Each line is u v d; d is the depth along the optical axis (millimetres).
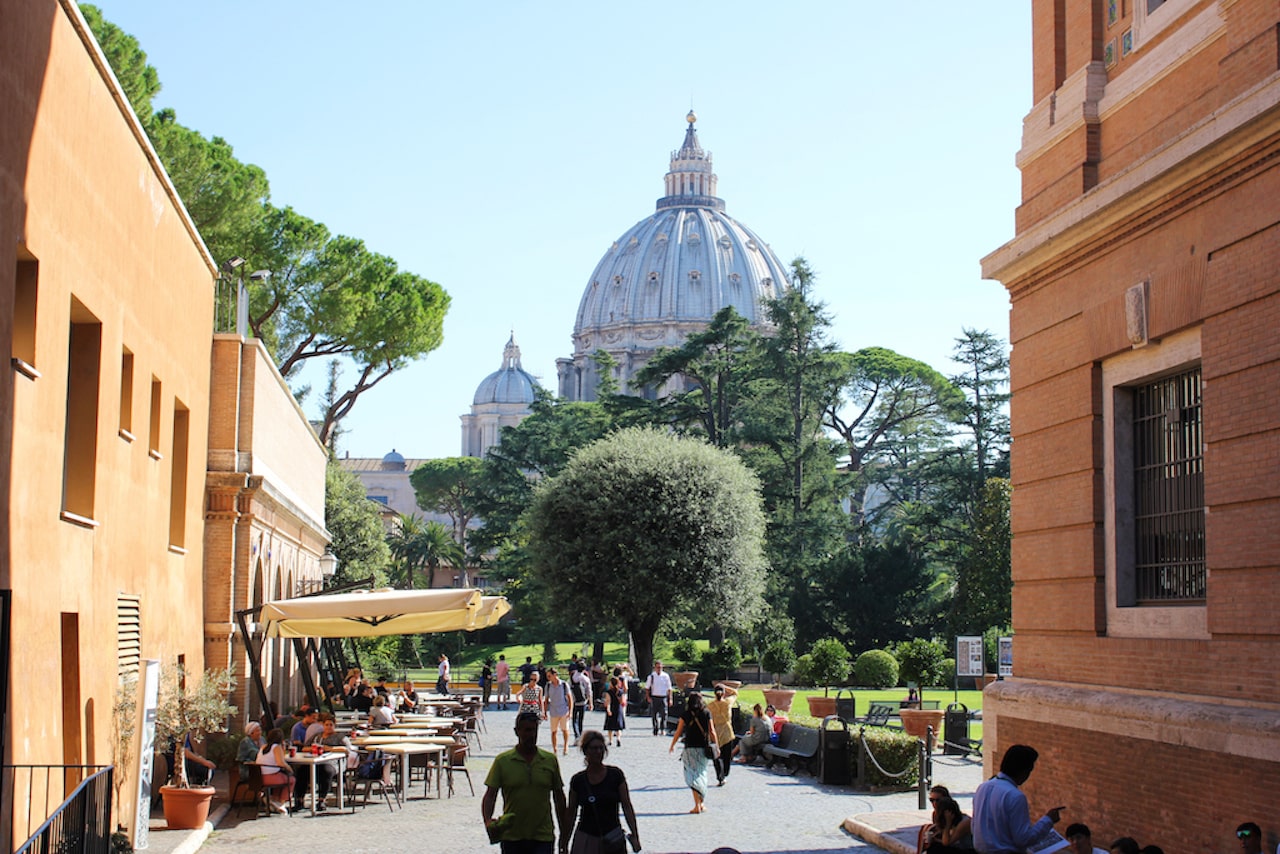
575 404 103688
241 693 22906
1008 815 9750
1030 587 14727
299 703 35438
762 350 75812
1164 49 12742
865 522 89188
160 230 16922
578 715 30297
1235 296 11141
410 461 186375
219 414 22688
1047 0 15086
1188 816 11398
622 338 192500
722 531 47750
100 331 13602
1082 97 14109
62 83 11719
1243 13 11297
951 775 23031
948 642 68688
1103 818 12742
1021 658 14852
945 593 79625
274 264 45656
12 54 10148
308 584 35188
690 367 76500
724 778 21453
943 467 84000
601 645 74125
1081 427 13680
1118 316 12969
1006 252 15086
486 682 44781
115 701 14391
